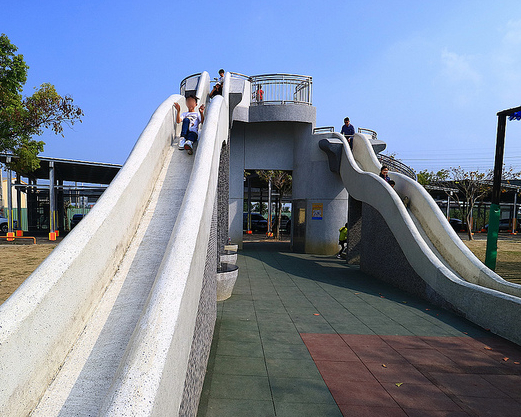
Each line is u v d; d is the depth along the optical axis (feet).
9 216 62.13
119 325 8.41
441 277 22.53
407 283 26.81
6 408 5.73
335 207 48.39
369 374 12.85
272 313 20.22
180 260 7.57
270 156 53.11
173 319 6.06
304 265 38.93
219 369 12.78
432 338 16.88
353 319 19.57
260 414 10.02
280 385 11.76
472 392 11.75
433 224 26.73
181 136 18.63
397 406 10.75
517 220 121.08
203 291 10.37
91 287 8.89
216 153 14.94
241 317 19.29
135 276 10.27
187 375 7.28
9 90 48.19
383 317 20.13
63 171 76.74
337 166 44.96
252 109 49.29
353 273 34.88
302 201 50.98
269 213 83.61
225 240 32.76
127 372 5.03
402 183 32.40
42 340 6.75
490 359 14.53
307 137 50.06
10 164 56.70
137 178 12.75
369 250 34.04
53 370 7.06
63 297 7.52
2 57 45.96
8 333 5.88
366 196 34.47
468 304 19.94
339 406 10.61
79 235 8.72
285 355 14.26
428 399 11.22
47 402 6.49
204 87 30.45
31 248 49.88
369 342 16.08
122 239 11.15
